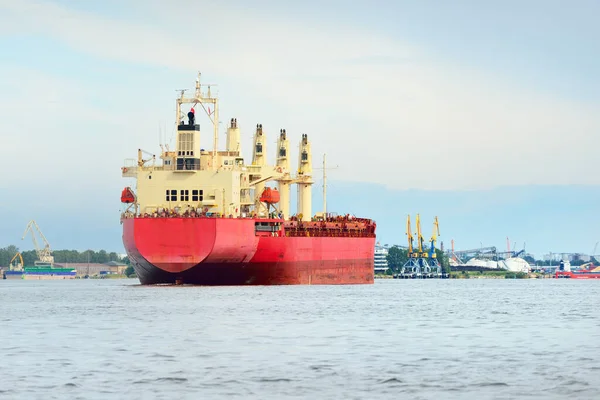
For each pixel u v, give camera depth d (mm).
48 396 121875
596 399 119875
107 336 184875
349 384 129750
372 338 181250
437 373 138125
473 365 145500
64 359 152125
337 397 121438
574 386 127812
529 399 119938
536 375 136250
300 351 161500
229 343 172750
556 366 144375
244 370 140875
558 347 167375
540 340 178750
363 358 152875
